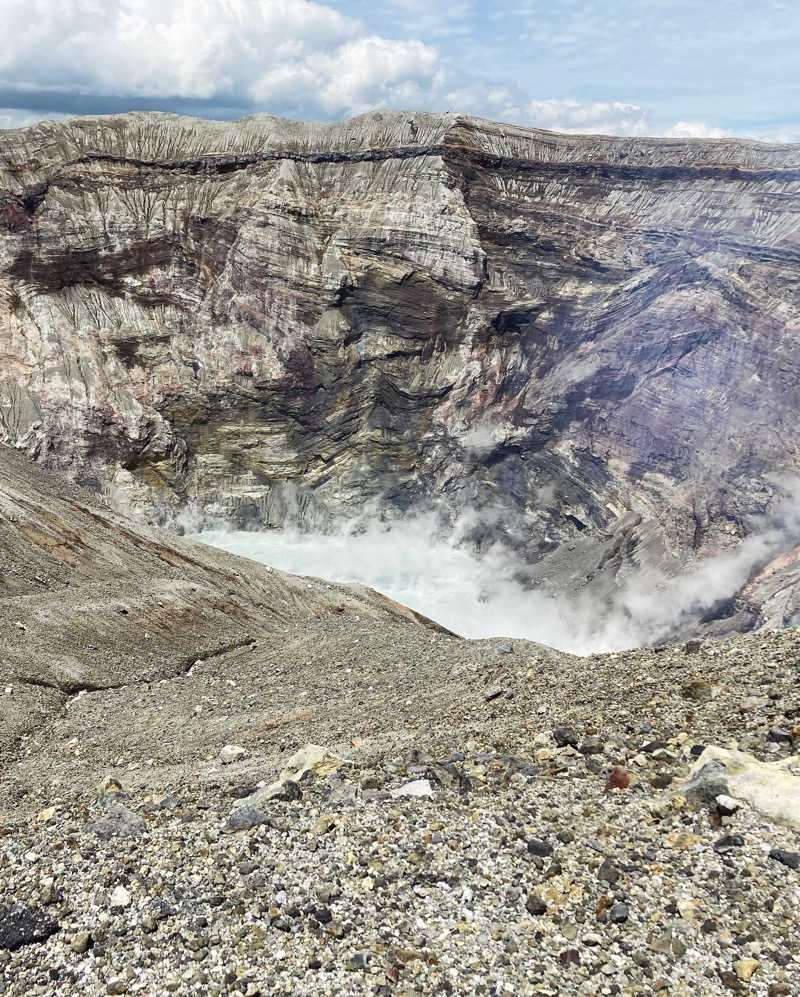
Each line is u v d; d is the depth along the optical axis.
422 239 183.62
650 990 8.45
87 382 181.25
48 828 15.34
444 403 185.00
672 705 15.70
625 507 168.75
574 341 182.88
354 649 41.75
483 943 9.37
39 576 55.97
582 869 10.56
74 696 42.75
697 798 11.62
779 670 15.86
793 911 9.18
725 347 157.25
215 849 12.14
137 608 55.81
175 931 10.12
